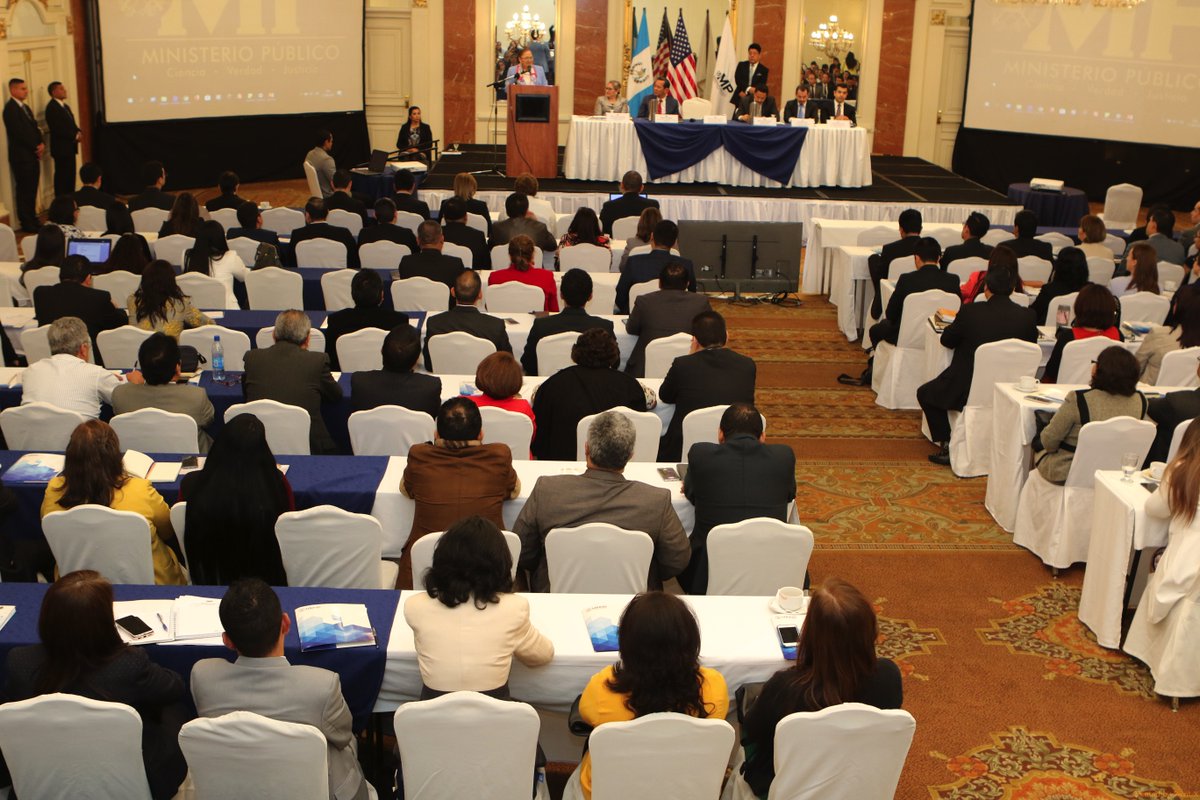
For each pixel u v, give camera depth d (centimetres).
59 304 698
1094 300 686
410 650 373
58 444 542
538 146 1435
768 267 1167
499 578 351
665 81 1512
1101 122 1705
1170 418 581
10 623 377
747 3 1828
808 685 326
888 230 1059
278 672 323
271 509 433
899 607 557
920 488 706
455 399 459
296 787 306
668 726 304
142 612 385
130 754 314
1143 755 443
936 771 430
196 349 672
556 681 378
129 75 1552
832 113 1593
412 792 320
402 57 1839
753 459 462
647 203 1109
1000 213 1418
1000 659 511
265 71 1703
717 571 434
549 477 444
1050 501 593
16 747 310
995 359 696
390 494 495
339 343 662
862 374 907
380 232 946
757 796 338
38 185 1371
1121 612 516
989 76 1791
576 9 1822
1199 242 909
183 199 957
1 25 1291
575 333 668
